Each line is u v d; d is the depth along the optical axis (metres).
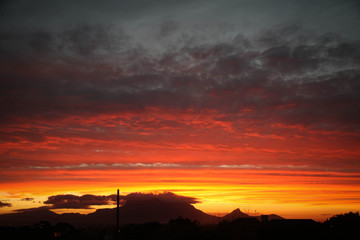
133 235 55.44
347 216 57.41
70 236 61.16
